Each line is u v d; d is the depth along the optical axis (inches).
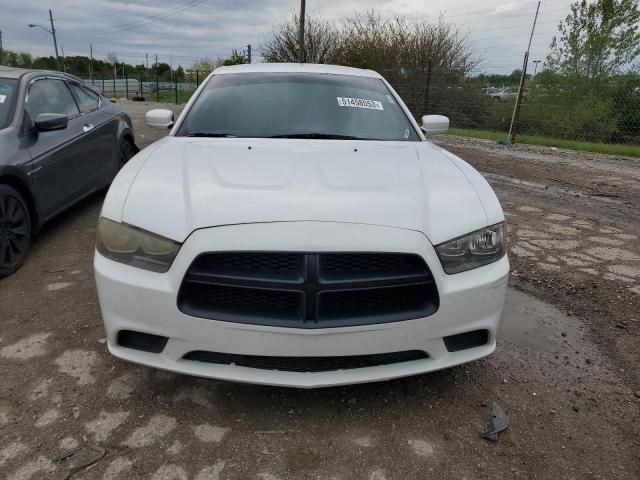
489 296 82.4
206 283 74.6
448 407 87.0
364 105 129.7
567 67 587.2
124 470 71.1
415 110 625.0
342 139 117.0
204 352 79.0
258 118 121.3
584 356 104.6
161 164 94.2
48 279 135.3
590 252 164.6
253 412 84.0
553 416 85.5
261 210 76.8
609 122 491.2
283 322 74.4
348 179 87.4
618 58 565.3
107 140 203.2
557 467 74.0
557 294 134.0
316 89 132.0
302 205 77.8
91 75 2010.3
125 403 85.1
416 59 715.4
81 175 178.9
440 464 74.0
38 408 83.4
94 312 116.6
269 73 139.1
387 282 75.5
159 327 77.0
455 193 88.0
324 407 85.8
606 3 551.2
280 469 72.2
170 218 77.9
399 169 95.3
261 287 73.5
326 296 75.1
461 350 83.8
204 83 137.3
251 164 92.7
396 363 80.7
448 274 79.3
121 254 79.4
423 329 78.2
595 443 79.3
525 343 109.3
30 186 144.9
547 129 517.0
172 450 75.0
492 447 77.7
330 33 892.0
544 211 214.1
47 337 105.7
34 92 165.6
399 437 79.4
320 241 73.7
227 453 74.9
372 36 763.4
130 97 1338.6
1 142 139.2
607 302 129.3
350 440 78.4
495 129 560.7
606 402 89.7
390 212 79.1
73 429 78.7
